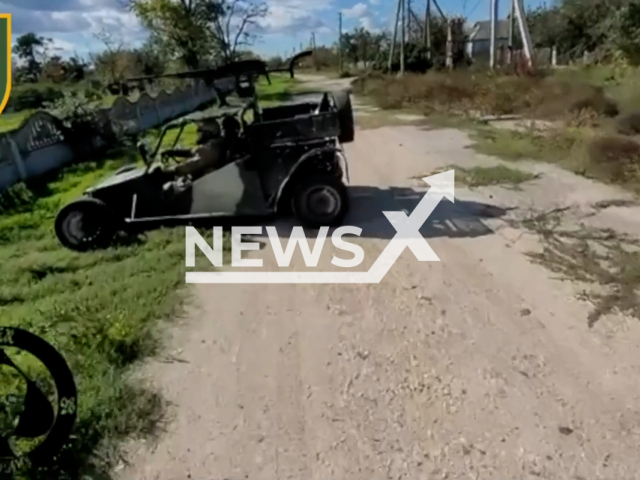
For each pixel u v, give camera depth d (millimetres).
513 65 22578
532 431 3514
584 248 6238
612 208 7727
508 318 4871
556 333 4602
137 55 33438
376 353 4430
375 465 3305
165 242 6855
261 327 4895
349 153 12484
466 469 3242
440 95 19797
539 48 41156
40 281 6000
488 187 9062
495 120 16062
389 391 3955
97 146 14789
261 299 5414
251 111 7438
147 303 5262
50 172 12406
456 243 6648
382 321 4918
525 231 6934
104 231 6965
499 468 3236
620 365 4133
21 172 11445
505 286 5477
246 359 4418
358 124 17453
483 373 4105
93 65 32312
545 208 7828
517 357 4289
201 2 34531
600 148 9648
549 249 6273
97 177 11609
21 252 6988
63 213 6918
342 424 3652
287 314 5105
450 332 4688
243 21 38406
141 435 3611
